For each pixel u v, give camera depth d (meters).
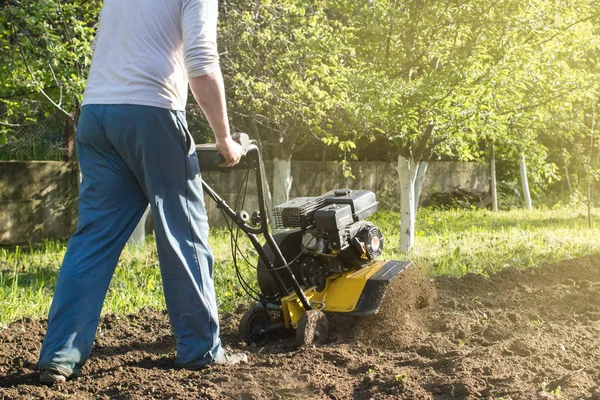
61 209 13.95
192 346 4.28
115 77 4.14
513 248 10.36
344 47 10.24
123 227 4.25
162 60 4.12
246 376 3.98
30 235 13.56
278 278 5.03
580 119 12.08
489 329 5.18
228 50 12.16
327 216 5.05
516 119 10.66
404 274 5.50
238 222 4.62
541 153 14.60
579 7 10.16
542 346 4.61
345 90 10.41
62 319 4.08
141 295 7.20
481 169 22.02
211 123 4.14
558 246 10.55
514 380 3.81
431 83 9.31
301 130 13.45
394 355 4.58
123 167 4.21
